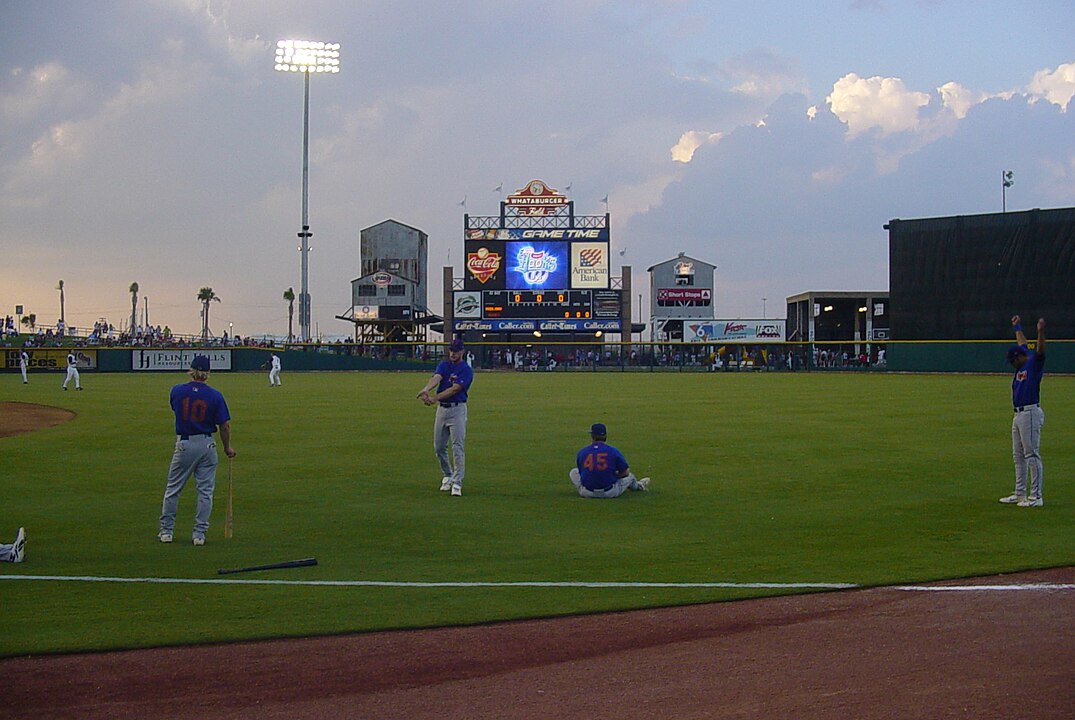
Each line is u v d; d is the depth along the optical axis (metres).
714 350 69.12
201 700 5.52
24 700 5.54
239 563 8.92
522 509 11.66
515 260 71.12
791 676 5.67
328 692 5.62
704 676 5.72
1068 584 7.84
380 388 40.62
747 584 7.95
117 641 6.56
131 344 77.38
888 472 14.55
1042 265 53.12
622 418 24.27
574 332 71.94
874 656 6.00
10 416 25.48
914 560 8.80
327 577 8.33
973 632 6.47
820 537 9.93
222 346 69.75
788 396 33.44
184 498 12.58
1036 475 11.60
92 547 9.62
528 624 6.93
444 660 6.15
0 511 11.64
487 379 51.41
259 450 17.64
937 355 56.44
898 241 57.59
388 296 82.94
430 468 15.28
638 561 8.88
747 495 12.60
